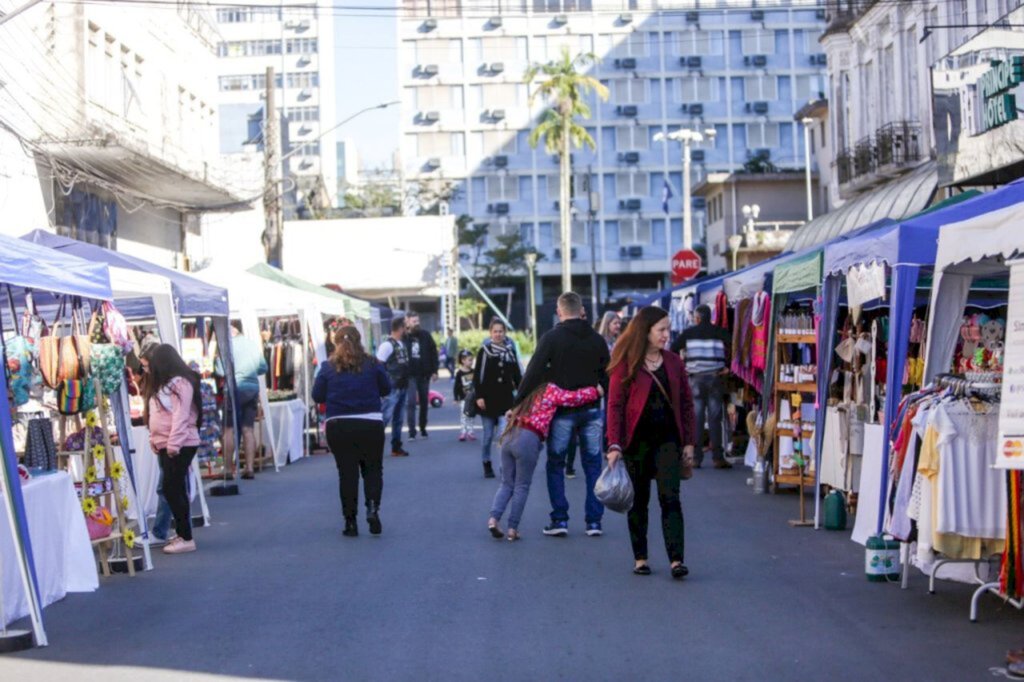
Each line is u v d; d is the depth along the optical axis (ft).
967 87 62.64
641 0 279.90
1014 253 25.27
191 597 30.37
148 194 105.19
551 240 283.18
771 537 37.45
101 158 84.89
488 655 23.67
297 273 191.52
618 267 280.92
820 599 28.37
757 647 23.91
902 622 25.91
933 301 29.73
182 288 49.85
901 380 31.65
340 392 39.04
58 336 35.65
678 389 30.96
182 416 37.09
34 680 22.68
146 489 41.88
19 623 27.35
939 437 26.12
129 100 97.71
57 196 83.41
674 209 280.10
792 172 187.21
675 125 279.69
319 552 36.50
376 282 191.42
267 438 63.62
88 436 33.50
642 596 28.94
